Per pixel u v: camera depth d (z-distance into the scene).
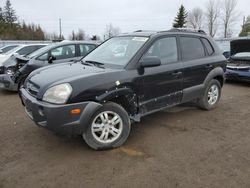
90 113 3.61
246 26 57.31
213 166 3.47
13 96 7.35
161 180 3.15
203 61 5.39
